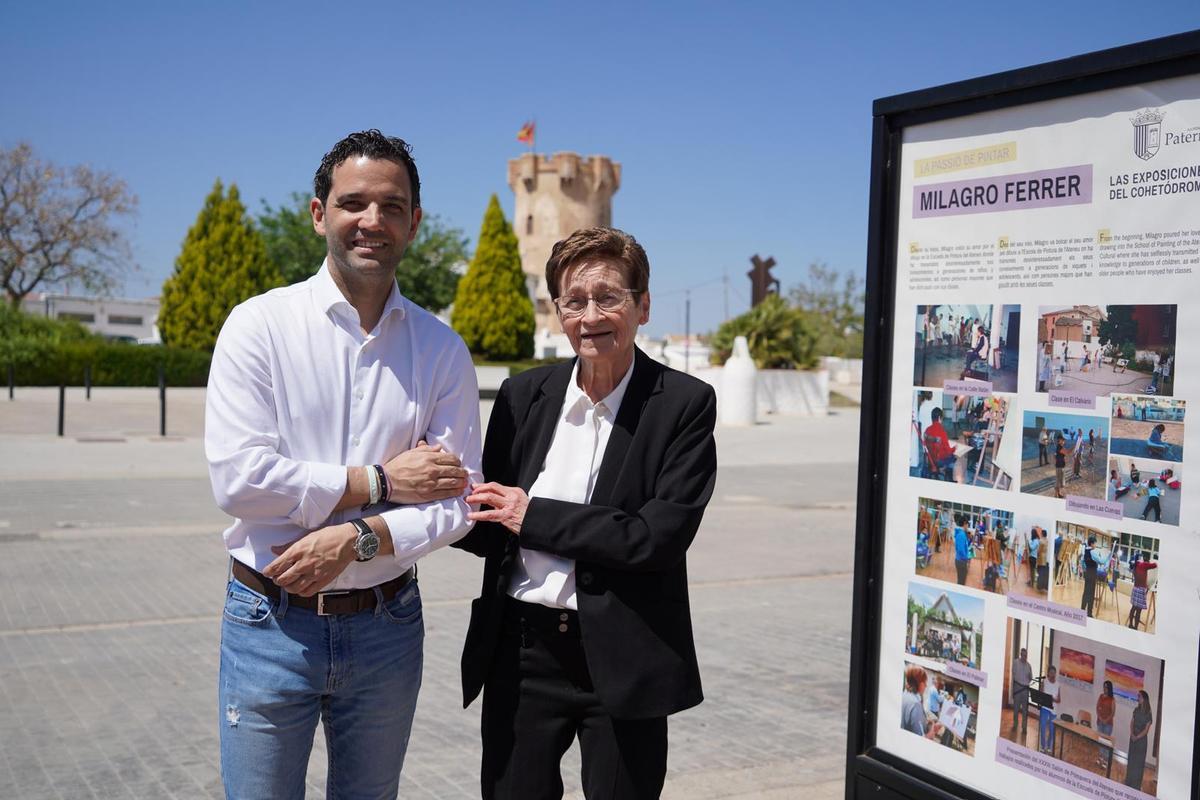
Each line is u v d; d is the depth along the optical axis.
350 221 2.39
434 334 2.62
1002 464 2.61
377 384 2.49
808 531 10.95
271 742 2.42
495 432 2.78
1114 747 2.39
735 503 12.81
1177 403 2.27
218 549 8.88
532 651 2.59
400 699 2.55
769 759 4.47
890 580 2.90
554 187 68.31
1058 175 2.46
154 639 6.12
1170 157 2.26
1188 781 2.26
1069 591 2.48
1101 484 2.41
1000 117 2.58
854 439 23.02
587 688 2.56
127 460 14.77
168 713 4.85
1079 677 2.46
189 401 28.38
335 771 2.58
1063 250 2.46
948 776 2.75
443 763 4.39
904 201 2.82
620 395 2.64
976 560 2.68
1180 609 2.27
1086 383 2.43
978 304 2.65
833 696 5.38
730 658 6.08
